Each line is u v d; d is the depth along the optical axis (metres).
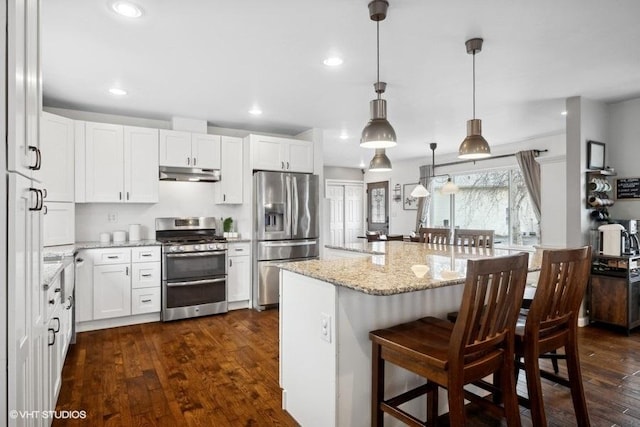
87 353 3.10
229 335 3.58
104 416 2.14
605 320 3.71
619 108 3.98
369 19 2.28
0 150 1.12
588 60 2.89
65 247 3.56
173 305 4.07
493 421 2.12
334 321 1.74
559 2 2.09
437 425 1.87
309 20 2.29
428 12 2.19
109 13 2.20
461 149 2.79
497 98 3.83
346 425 1.77
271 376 2.67
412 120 4.71
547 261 1.72
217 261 4.35
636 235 3.75
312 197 4.90
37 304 1.50
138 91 3.58
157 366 2.84
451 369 1.40
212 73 3.14
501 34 2.47
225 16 2.24
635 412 2.19
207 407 2.25
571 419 2.11
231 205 5.02
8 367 1.13
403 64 2.96
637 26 2.36
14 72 1.14
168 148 4.32
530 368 1.75
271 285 4.60
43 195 1.56
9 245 1.13
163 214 4.61
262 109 4.20
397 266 2.21
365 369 1.83
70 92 3.60
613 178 4.01
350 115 4.45
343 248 3.77
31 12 1.38
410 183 8.11
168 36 2.49
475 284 1.38
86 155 3.86
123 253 3.84
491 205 6.52
